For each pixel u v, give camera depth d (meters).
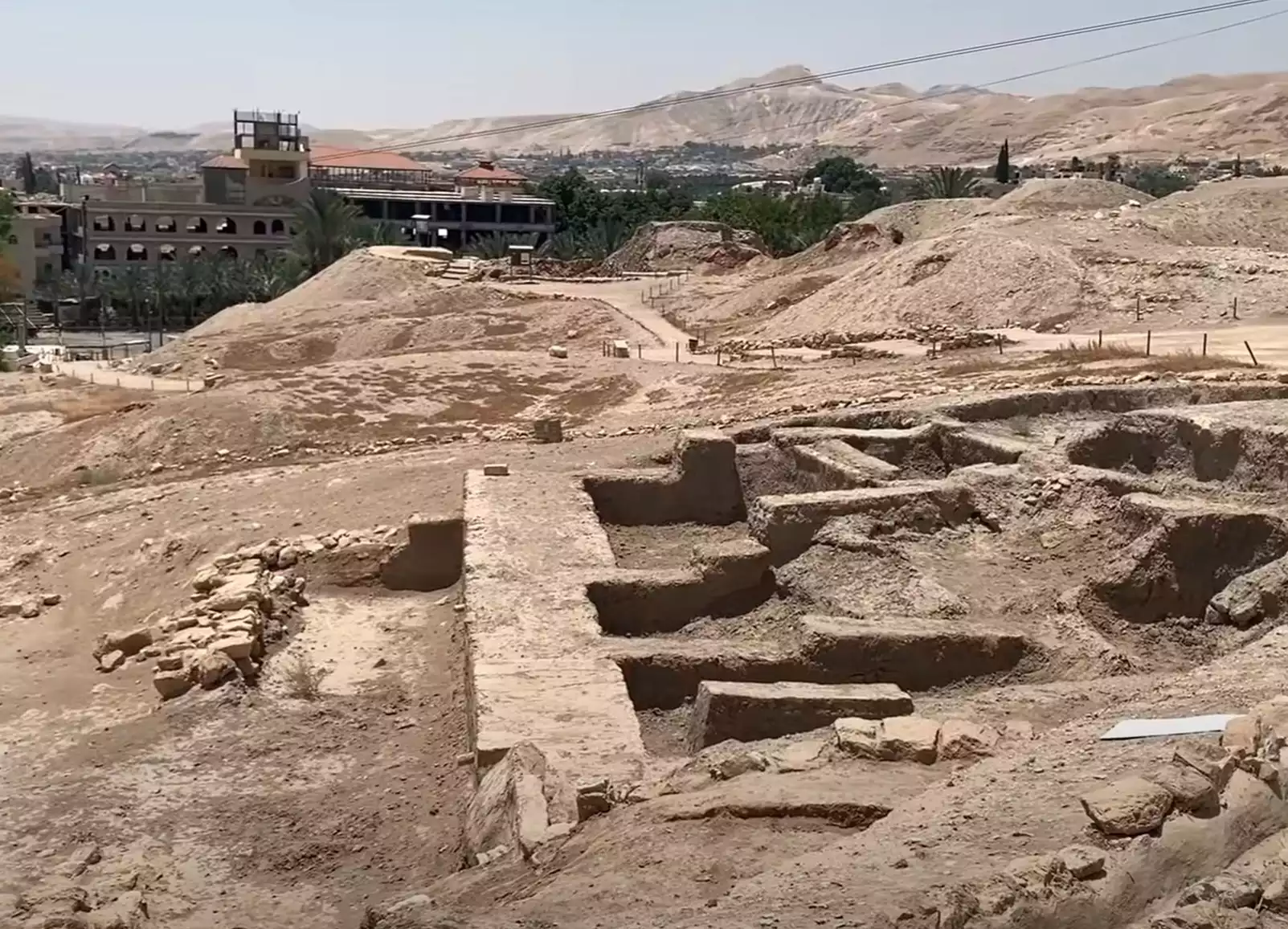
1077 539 16.97
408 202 110.25
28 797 12.32
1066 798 7.60
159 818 11.81
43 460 32.97
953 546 17.22
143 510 22.97
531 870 8.52
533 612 14.30
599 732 11.22
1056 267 40.03
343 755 13.21
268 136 111.69
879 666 13.69
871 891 6.59
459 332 52.59
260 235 107.44
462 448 25.55
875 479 18.62
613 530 19.88
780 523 16.97
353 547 18.91
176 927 9.50
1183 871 6.72
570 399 35.41
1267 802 7.24
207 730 13.84
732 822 8.41
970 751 9.55
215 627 16.14
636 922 6.68
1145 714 9.31
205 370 50.44
